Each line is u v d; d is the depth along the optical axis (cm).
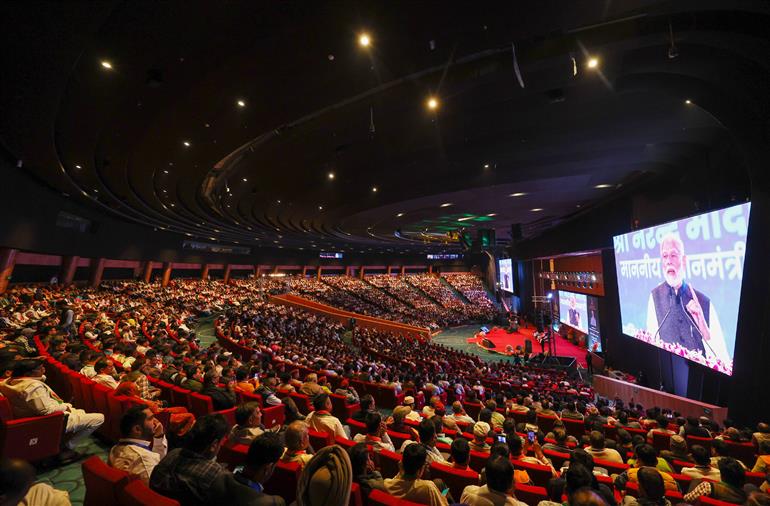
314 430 409
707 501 278
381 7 555
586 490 202
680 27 600
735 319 866
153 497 190
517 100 916
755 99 692
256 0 546
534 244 3197
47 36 576
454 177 1558
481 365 1783
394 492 253
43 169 1374
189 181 1566
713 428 684
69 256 2244
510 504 243
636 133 1030
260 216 2580
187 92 820
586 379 1911
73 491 380
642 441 470
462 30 596
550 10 539
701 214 998
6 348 530
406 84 827
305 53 682
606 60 698
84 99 839
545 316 2905
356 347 2116
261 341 1567
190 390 571
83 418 441
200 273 4328
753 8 518
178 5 556
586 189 1644
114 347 809
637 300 1391
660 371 1486
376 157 1320
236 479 207
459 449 332
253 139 1085
